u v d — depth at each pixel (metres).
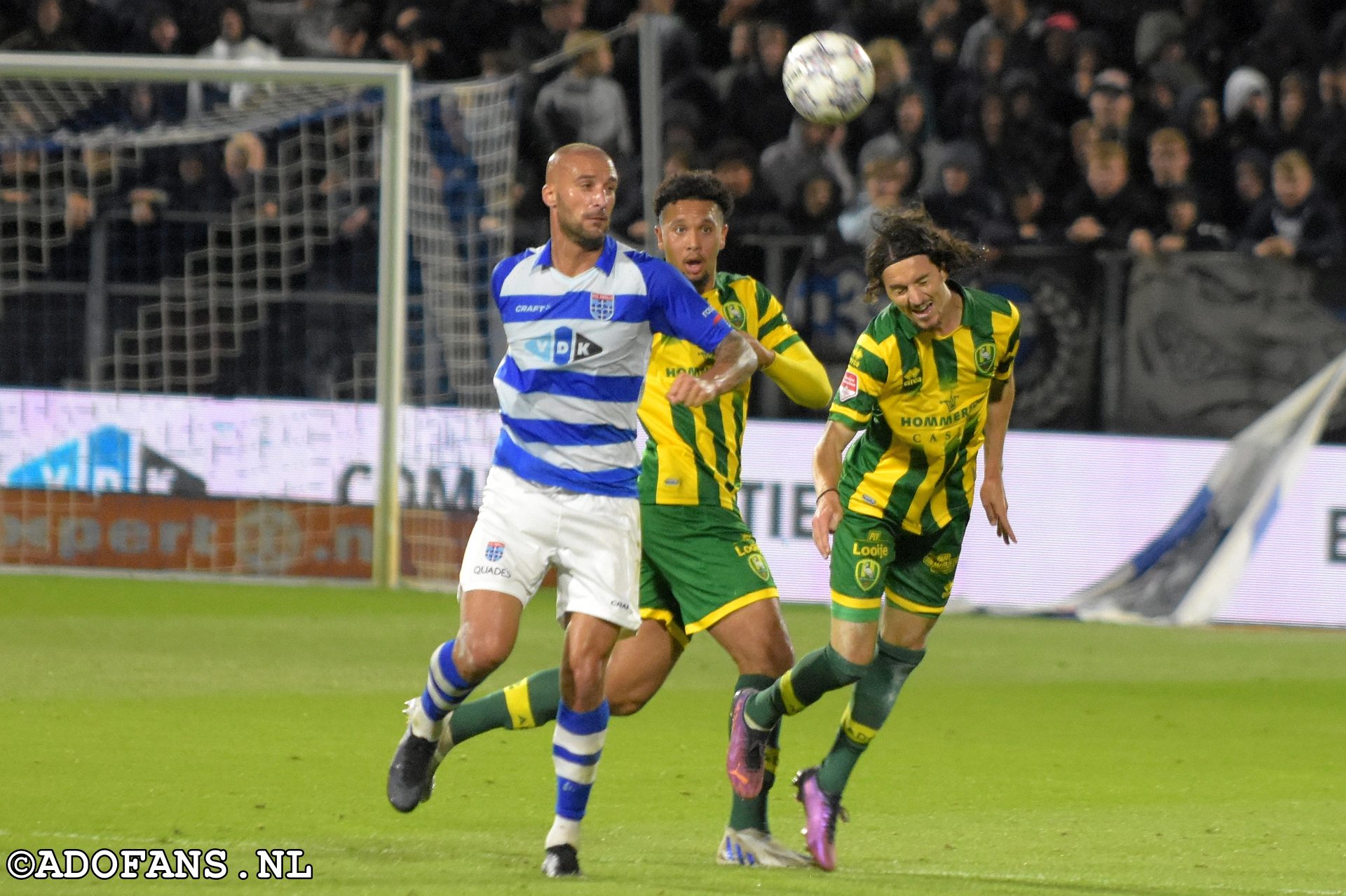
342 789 20.58
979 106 49.38
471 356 45.44
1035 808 21.08
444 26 54.66
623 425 16.48
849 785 22.47
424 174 46.84
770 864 17.30
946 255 17.30
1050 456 42.16
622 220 48.50
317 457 44.62
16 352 47.38
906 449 18.03
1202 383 41.78
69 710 25.61
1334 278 41.09
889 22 52.59
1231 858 18.12
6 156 49.31
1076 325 42.41
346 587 43.62
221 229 48.97
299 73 42.44
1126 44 53.09
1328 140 49.16
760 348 16.66
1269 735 27.36
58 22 53.53
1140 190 46.97
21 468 44.69
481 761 22.83
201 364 47.56
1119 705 30.11
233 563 44.56
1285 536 41.22
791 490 42.50
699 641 37.66
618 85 49.84
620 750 24.30
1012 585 42.22
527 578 16.48
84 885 14.88
